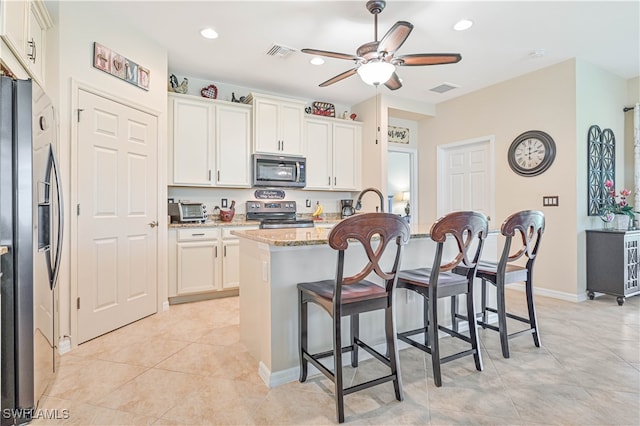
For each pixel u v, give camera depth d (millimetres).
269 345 1965
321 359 2111
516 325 2898
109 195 2746
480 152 4648
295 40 3213
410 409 1704
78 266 2498
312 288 1856
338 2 2611
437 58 2418
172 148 3771
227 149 4109
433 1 2598
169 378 2016
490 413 1667
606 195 3852
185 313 3264
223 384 1949
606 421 1600
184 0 2584
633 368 2109
